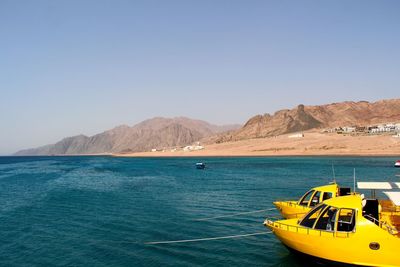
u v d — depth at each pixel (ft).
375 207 67.10
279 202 97.55
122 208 131.54
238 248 80.48
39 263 73.56
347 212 66.54
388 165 347.77
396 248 59.06
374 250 60.08
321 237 63.87
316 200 87.04
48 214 122.83
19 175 324.60
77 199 156.35
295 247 68.13
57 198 161.07
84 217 116.47
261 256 74.79
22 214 123.65
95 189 195.52
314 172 282.36
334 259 63.05
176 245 83.46
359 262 61.16
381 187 84.28
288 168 338.95
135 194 170.60
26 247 84.17
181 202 143.84
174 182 229.86
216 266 69.51
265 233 92.38
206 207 131.64
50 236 93.40
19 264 73.26
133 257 75.66
